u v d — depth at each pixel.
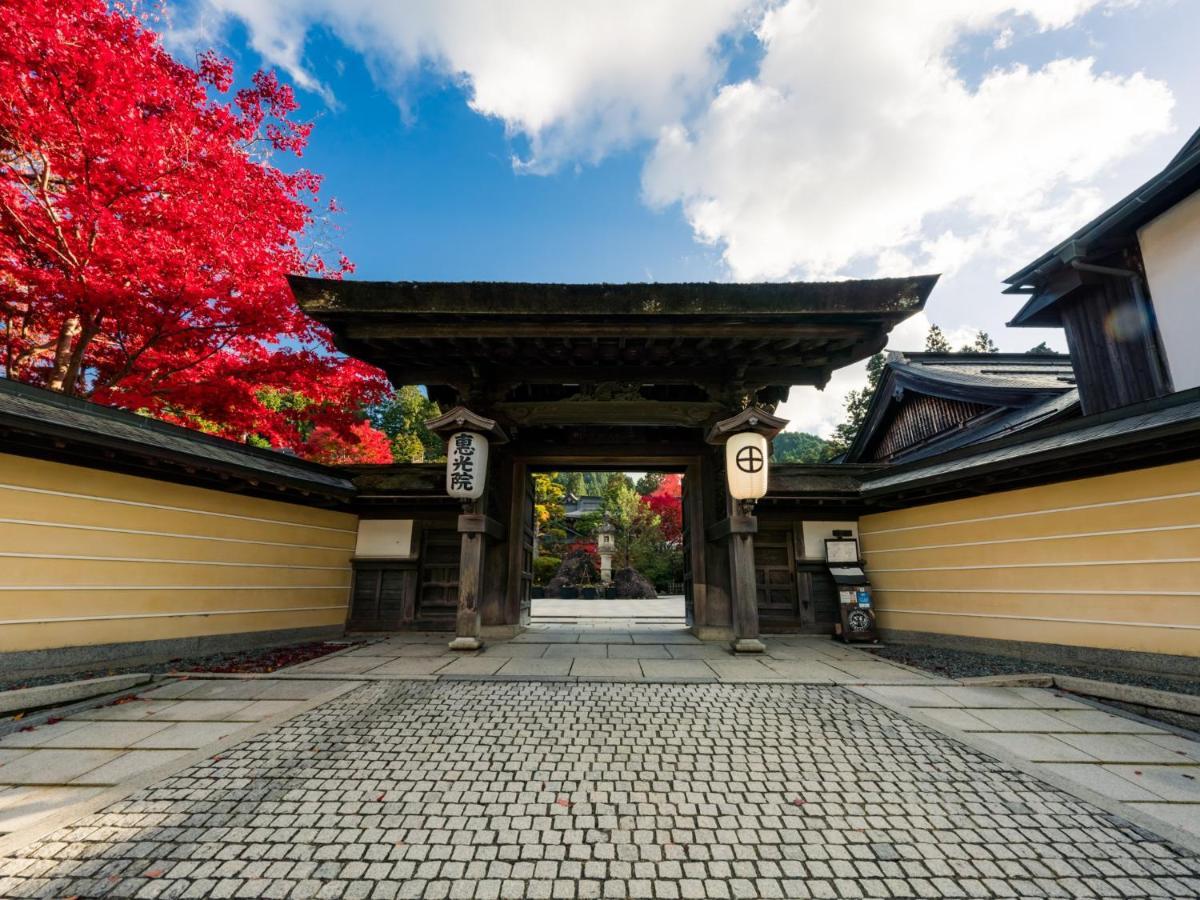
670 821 2.38
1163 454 4.95
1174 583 4.89
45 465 5.20
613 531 22.11
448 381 6.80
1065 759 3.10
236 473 6.24
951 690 4.51
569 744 3.27
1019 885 1.94
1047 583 5.85
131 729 3.51
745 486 6.15
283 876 1.96
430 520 8.40
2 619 4.81
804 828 2.32
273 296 7.19
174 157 6.59
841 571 7.77
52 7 5.60
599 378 7.02
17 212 6.04
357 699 4.19
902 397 14.01
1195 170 6.02
